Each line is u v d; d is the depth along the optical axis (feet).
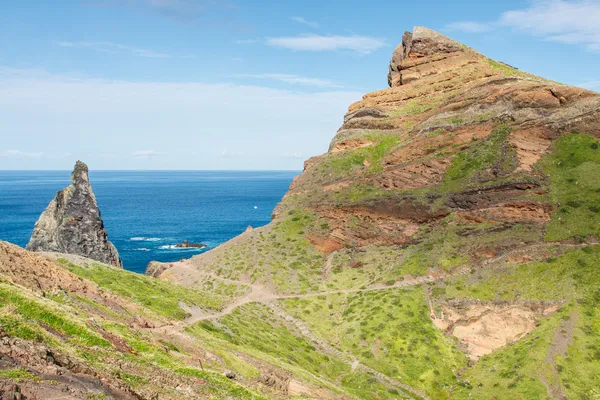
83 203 316.40
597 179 301.02
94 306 144.66
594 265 252.42
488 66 452.76
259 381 146.82
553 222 287.89
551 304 243.40
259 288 315.99
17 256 150.20
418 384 224.53
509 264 276.21
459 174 348.79
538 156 334.03
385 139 429.38
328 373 225.56
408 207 343.87
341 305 292.20
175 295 238.07
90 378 81.00
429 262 297.94
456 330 254.88
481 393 210.59
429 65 485.56
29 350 79.10
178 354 131.64
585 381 201.05
